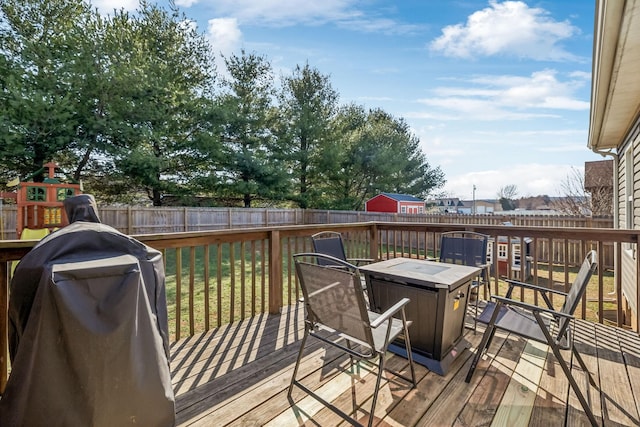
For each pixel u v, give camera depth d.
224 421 1.73
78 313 1.20
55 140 9.96
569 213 12.19
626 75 2.94
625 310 4.41
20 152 9.41
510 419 1.74
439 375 2.19
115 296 1.28
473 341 2.74
